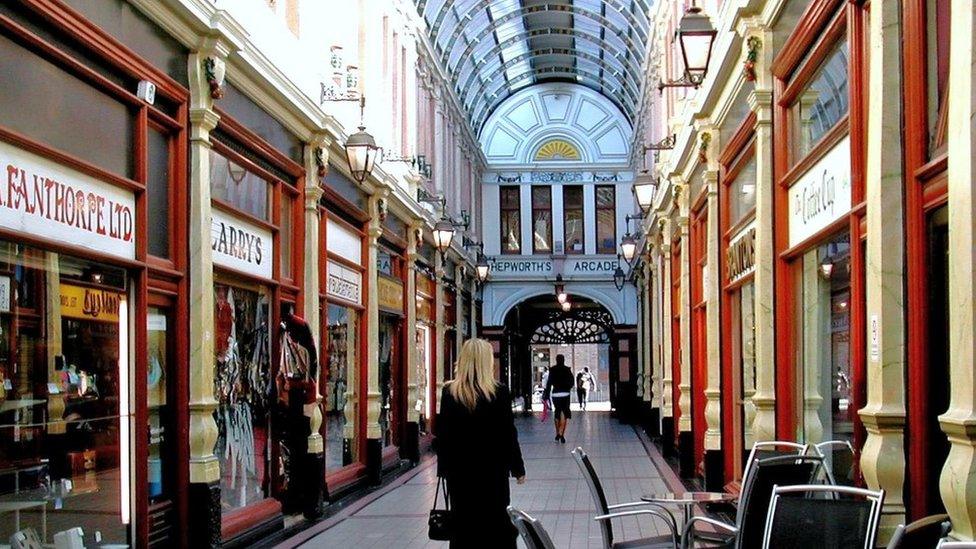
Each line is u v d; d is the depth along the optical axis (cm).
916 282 527
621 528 1051
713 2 1125
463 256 2523
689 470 1503
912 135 529
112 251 714
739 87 989
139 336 746
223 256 925
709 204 1220
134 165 756
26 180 607
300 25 1148
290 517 1121
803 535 461
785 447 850
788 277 866
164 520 793
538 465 1727
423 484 1514
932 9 513
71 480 657
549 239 3294
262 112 1024
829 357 744
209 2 827
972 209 432
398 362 1816
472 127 3041
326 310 1239
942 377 511
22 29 597
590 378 4753
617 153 3300
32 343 616
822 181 740
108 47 699
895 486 548
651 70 2211
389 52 1672
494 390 683
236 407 960
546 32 2812
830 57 719
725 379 1179
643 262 2633
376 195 1516
